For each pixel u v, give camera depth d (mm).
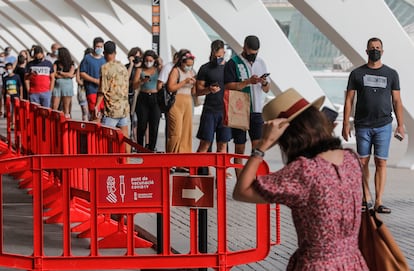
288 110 4980
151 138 17578
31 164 8094
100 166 8117
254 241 10125
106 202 8164
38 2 39781
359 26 17375
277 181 4891
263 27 21781
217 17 21781
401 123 11875
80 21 40062
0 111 31719
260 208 8188
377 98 11617
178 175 8125
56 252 9750
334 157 4969
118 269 8172
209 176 8070
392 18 17203
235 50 22156
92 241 8180
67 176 8156
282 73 21734
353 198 4898
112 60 15547
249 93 12992
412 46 17109
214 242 10125
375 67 11688
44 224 11328
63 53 23344
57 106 23578
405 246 9891
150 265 8156
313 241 4883
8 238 10516
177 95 15500
